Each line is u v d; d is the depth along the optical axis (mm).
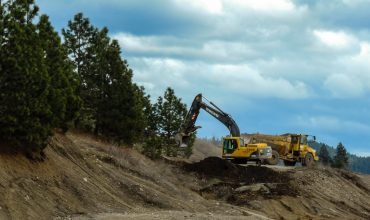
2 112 19484
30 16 20906
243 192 34688
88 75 39281
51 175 21734
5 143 20344
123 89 39062
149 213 22188
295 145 46188
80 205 20969
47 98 21297
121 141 38531
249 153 42656
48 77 20766
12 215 16969
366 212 37938
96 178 24891
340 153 99562
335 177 43469
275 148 46281
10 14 19641
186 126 43500
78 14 40625
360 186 45562
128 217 20234
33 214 17938
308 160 46406
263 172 39281
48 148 23891
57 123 21969
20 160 20609
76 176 23359
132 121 38969
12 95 19375
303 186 38156
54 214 18984
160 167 35812
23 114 19719
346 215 34688
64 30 40719
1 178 18531
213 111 44188
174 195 28656
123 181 26375
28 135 20281
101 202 22281
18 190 18641
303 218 31516
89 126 37094
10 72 19219
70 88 23875
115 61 39406
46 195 19859
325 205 35688
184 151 52844
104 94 39188
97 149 31328
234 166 39469
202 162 39656
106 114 38656
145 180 29047
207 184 36469
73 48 40219
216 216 23797
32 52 20266
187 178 36719
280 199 33812
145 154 40281
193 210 26109
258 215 28531
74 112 25516
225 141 43812
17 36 19391
